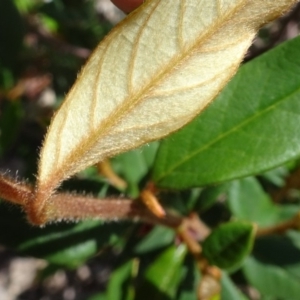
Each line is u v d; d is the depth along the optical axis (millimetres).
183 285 178
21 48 224
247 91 120
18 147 315
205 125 124
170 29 81
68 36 301
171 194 171
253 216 188
